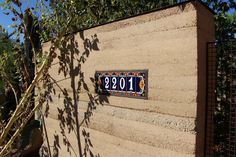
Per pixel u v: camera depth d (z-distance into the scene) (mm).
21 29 4734
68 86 4430
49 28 5148
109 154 3514
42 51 5355
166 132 2781
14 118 4309
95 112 3793
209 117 2760
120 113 3350
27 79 5145
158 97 2869
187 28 2623
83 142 4035
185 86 2625
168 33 2787
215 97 2791
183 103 2635
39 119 5449
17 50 5023
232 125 2697
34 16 4797
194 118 2547
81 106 4105
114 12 5328
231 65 2814
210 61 2752
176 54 2705
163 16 2844
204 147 2668
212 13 2932
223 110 2928
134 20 3184
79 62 4168
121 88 3342
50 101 4969
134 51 3168
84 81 4043
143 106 3033
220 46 2898
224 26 4398
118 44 3408
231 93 2764
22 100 4367
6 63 5070
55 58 4797
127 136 3234
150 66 2963
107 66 3590
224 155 2824
